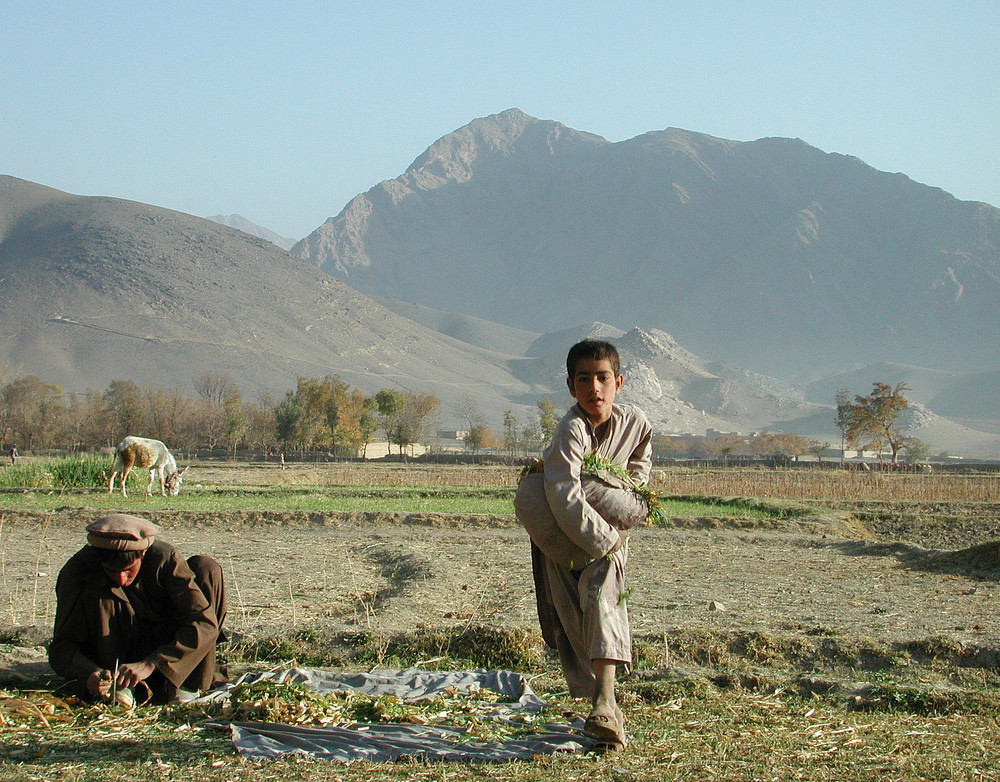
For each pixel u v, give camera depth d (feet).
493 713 21.72
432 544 63.52
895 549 63.52
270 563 52.65
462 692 24.11
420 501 100.07
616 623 18.69
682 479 151.33
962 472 239.71
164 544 23.02
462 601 38.93
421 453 361.51
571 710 22.16
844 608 39.01
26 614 34.42
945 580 49.55
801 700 24.62
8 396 362.53
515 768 17.76
